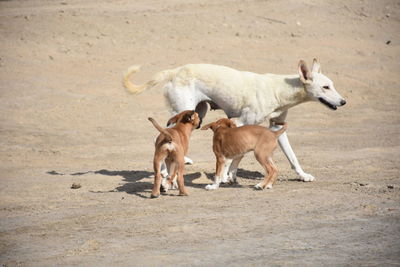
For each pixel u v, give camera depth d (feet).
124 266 25.98
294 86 44.37
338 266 25.02
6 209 37.58
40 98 81.25
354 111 79.36
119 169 50.52
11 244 30.19
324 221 31.81
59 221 34.12
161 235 30.40
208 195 39.14
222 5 130.00
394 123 72.13
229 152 40.40
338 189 39.45
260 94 44.42
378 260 25.58
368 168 47.42
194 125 40.65
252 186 41.88
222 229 31.01
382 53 108.78
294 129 69.92
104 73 92.68
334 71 97.76
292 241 28.60
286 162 51.57
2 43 103.14
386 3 135.23
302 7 130.93
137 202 37.88
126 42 107.04
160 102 82.28
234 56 101.96
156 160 38.29
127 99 82.58
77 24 113.09
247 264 25.55
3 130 67.51
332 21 124.57
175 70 47.03
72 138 65.16
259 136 39.96
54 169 51.01
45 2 130.11
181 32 112.98
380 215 32.60
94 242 29.60
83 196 40.42
